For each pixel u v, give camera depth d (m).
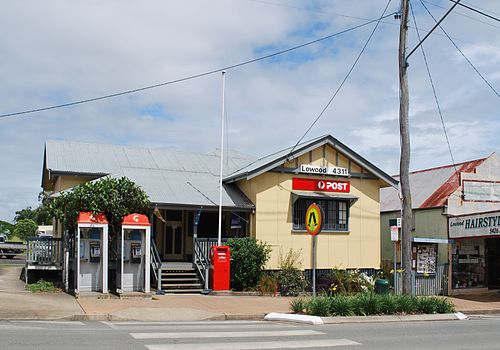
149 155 25.86
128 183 18.95
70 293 18.08
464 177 25.16
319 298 15.27
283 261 22.12
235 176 22.88
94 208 17.67
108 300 16.78
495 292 24.33
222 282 19.97
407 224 16.86
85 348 8.80
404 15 17.03
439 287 23.41
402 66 17.06
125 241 18.19
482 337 11.73
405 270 16.81
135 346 9.12
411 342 10.71
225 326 12.74
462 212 24.73
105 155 24.67
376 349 9.73
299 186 23.09
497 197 25.78
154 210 20.67
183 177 24.03
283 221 22.64
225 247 20.12
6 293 17.16
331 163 23.69
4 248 41.09
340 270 22.36
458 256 24.06
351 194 24.00
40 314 13.60
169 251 24.09
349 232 23.78
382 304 15.18
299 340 10.51
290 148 25.22
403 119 17.00
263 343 9.95
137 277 18.22
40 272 20.39
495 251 24.95
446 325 13.88
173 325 12.76
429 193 26.36
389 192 31.19
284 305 17.00
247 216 22.92
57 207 19.12
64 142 24.89
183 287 20.33
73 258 18.84
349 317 14.38
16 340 9.44
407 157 16.98
